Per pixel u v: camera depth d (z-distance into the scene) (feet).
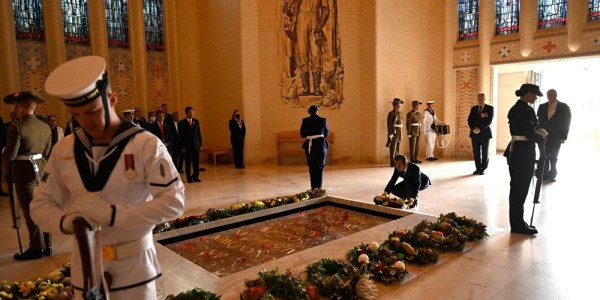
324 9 41.96
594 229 16.98
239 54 42.19
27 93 15.03
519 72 50.06
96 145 5.79
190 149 33.06
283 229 17.51
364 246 13.17
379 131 41.73
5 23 37.55
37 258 15.53
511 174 16.51
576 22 37.24
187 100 48.34
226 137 45.68
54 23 40.01
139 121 35.65
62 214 5.47
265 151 44.01
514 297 10.87
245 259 13.96
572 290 11.28
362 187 28.84
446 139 45.55
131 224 5.32
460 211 21.11
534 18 40.01
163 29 47.06
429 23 45.19
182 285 11.19
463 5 44.52
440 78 45.27
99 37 42.24
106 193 5.67
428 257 13.04
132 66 44.88
